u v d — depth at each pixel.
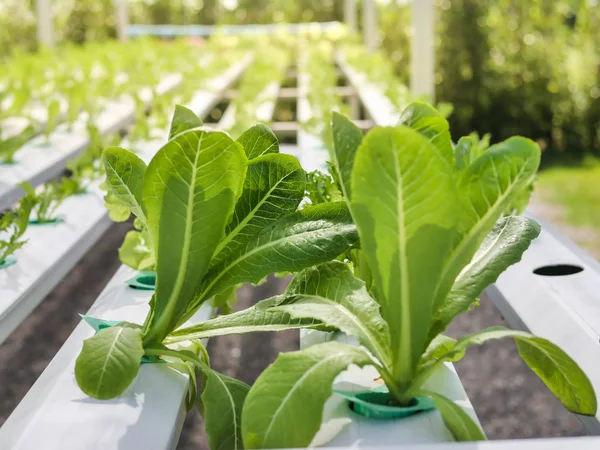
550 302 1.51
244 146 1.22
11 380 2.68
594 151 7.84
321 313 1.03
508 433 2.39
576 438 0.85
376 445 0.93
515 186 0.94
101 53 7.88
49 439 0.96
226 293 1.55
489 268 1.06
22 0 12.24
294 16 16.03
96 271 3.74
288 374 0.91
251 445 0.88
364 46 10.28
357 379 1.12
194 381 1.16
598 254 4.57
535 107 8.07
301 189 1.21
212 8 17.81
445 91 8.22
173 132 1.18
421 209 0.88
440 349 1.11
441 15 8.22
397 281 0.94
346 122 0.97
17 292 1.69
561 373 1.01
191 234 1.08
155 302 1.14
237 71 7.97
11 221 1.85
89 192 2.63
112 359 1.05
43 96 4.86
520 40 8.13
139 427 0.99
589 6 8.12
